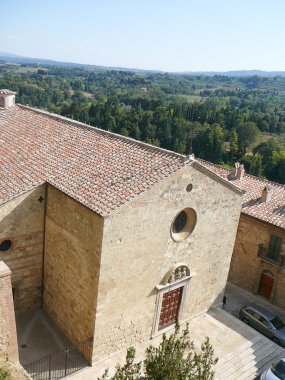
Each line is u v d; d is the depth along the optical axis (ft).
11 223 69.62
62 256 69.92
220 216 79.36
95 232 60.44
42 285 77.87
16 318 75.56
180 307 79.56
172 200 67.62
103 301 63.36
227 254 85.87
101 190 64.44
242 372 72.13
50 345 69.72
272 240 99.25
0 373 52.44
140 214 63.21
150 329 74.38
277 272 98.58
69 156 78.54
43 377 62.39
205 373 39.63
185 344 41.04
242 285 107.55
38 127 95.25
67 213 66.64
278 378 67.51
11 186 71.00
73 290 68.08
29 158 80.38
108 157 75.05
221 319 86.02
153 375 38.99
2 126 99.91
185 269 76.28
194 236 75.66
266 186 106.52
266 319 85.71
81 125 90.43
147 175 66.44
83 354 67.51
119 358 68.49
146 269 68.49
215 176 73.46
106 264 61.26
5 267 53.16
